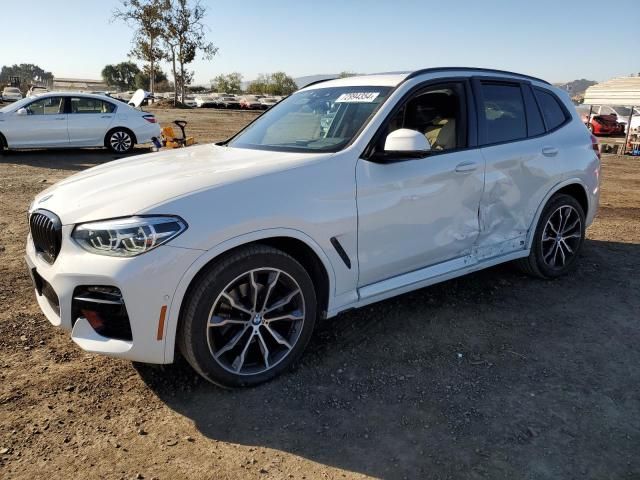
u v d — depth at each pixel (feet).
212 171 10.03
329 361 10.93
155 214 8.63
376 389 9.99
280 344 10.16
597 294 14.67
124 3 133.49
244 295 9.59
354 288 11.03
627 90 68.90
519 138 13.96
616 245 19.54
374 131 11.09
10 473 7.68
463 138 12.71
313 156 10.59
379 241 11.03
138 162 11.85
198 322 9.03
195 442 8.48
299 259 10.63
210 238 8.81
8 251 17.33
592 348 11.67
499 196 13.24
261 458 8.16
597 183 16.14
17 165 37.68
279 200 9.59
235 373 9.67
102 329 9.05
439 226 12.07
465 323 12.73
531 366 10.89
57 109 43.57
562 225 15.43
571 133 15.47
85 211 9.07
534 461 8.13
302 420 9.07
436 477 7.80
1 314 12.63
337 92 13.09
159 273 8.53
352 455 8.25
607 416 9.27
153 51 139.03
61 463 7.93
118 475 7.73
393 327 12.44
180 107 140.15
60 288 8.96
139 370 10.46
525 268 15.43
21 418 8.91
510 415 9.26
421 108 12.11
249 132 13.83
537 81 15.26
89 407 9.29
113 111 45.73
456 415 9.25
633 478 7.81
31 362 10.64
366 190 10.68
